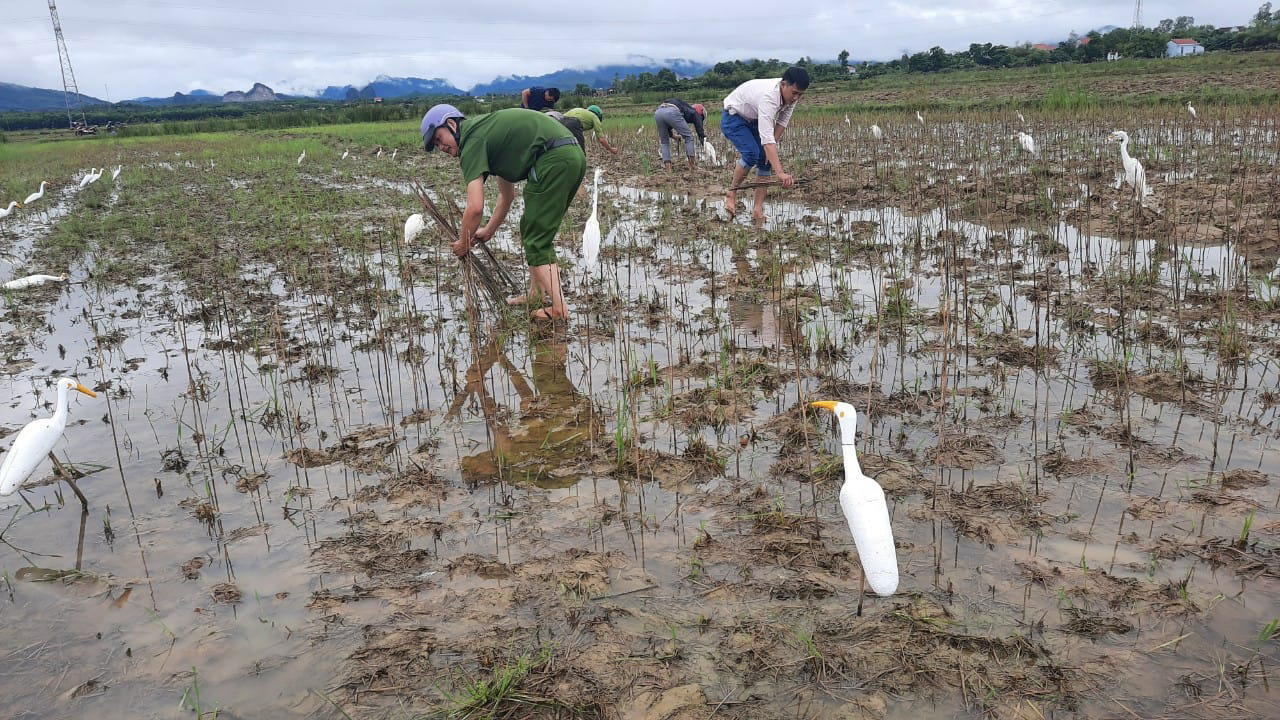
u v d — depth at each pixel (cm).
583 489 393
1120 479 371
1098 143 1549
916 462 400
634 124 2884
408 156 2342
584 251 573
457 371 565
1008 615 286
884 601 297
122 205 1502
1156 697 246
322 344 614
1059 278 697
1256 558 307
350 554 345
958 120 2209
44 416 508
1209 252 752
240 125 5372
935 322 606
